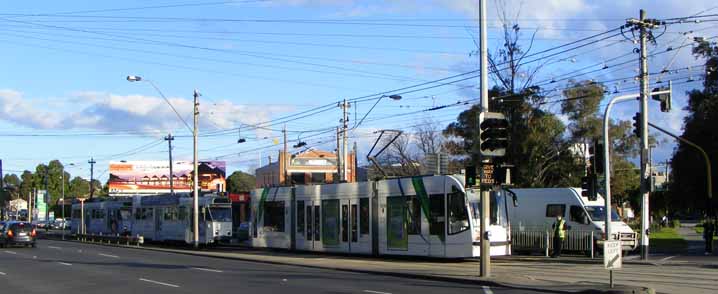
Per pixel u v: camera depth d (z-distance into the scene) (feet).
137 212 181.68
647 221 95.04
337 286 65.05
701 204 161.89
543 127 156.97
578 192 107.45
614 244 57.52
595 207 106.11
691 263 87.56
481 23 71.72
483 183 70.28
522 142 155.74
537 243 109.19
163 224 167.32
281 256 109.70
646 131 95.86
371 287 64.03
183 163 334.85
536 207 110.73
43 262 103.14
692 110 159.63
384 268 83.41
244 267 91.76
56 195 431.84
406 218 97.19
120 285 67.56
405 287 64.03
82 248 152.15
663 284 63.82
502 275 71.46
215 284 67.67
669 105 93.04
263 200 126.82
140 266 94.12
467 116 172.45
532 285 62.34
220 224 150.92
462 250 89.45
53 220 350.43
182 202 159.53
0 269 89.66
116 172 327.26
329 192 111.24
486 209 71.26
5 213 430.20
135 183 328.70
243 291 61.11
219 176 332.39
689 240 157.07
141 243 165.78
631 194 223.92
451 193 91.09
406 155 209.97
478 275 71.87
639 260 92.22
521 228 111.86
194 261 104.88
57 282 71.41
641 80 96.02
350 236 106.32
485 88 71.31
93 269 88.84
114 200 199.52
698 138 152.97
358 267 85.56
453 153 180.24
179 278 74.84
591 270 79.00
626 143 180.24
